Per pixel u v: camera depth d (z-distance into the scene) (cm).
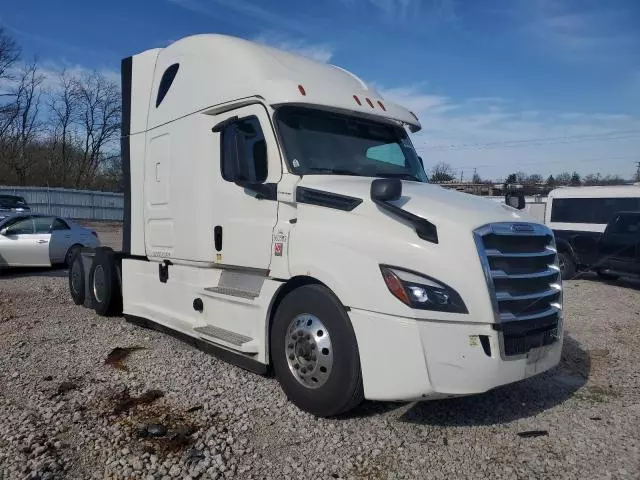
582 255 1404
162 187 638
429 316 376
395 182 408
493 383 387
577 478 353
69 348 622
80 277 879
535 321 417
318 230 439
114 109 5647
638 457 382
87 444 382
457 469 361
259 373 491
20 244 1286
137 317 703
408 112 596
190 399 464
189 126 589
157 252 654
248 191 510
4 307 870
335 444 390
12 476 335
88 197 4284
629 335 775
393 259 393
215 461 360
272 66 530
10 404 451
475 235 391
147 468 349
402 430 416
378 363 388
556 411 466
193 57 598
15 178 5031
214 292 547
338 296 411
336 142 516
